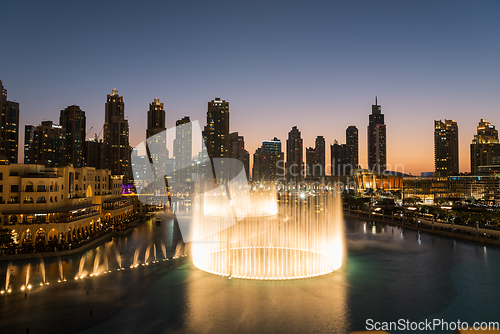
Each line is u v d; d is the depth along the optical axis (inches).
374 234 4879.4
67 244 3457.2
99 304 2022.6
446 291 2327.8
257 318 1851.6
